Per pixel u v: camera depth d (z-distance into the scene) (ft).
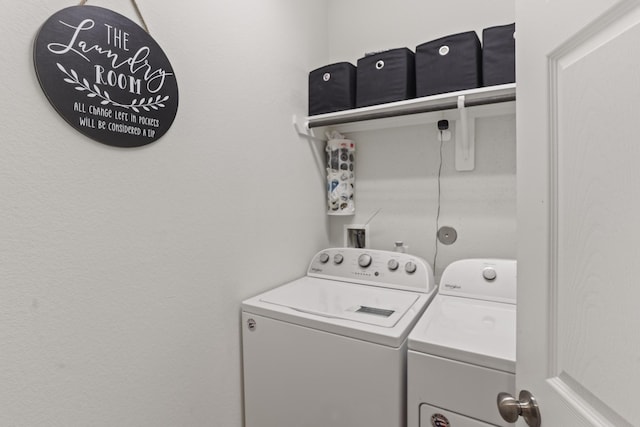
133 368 3.36
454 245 5.66
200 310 4.05
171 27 3.64
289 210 5.56
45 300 2.71
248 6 4.70
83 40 2.89
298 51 5.77
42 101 2.65
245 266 4.70
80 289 2.93
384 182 6.26
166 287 3.66
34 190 2.62
